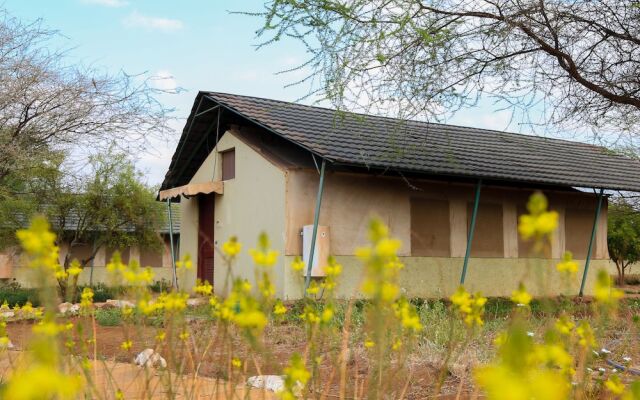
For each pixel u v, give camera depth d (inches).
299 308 321.1
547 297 85.0
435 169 518.3
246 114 539.8
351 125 597.0
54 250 85.7
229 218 596.4
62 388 43.4
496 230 627.5
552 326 93.4
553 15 358.9
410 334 118.7
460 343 220.4
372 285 68.1
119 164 638.5
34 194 601.3
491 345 226.1
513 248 635.5
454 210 602.5
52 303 72.3
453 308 118.0
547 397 38.5
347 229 538.3
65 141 464.8
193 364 125.3
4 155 445.1
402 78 354.9
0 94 428.5
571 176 627.5
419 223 578.9
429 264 578.9
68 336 115.0
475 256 610.5
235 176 593.3
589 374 135.5
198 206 655.1
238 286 89.5
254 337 91.7
